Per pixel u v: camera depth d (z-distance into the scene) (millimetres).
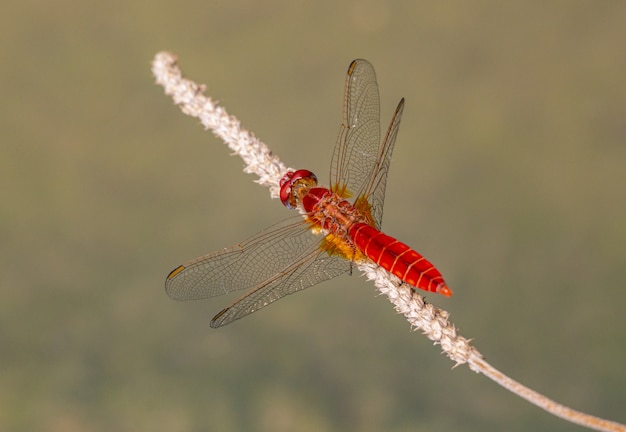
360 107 859
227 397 903
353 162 856
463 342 825
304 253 849
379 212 850
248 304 844
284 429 897
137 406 901
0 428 896
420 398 905
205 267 848
